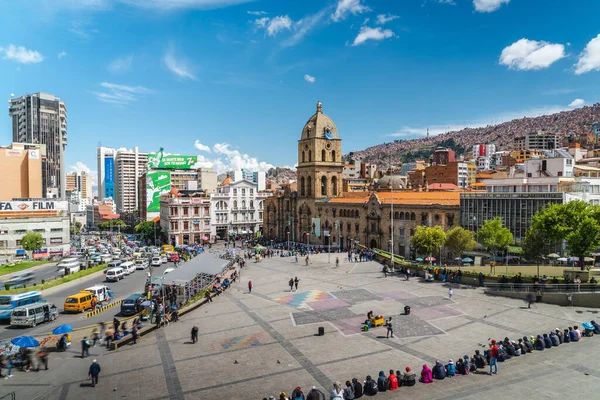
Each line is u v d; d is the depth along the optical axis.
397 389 29.16
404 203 99.31
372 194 108.12
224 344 39.16
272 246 131.50
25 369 33.91
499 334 39.72
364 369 32.81
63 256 113.31
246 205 160.12
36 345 34.34
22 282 74.19
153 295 57.72
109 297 61.34
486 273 61.38
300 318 46.56
